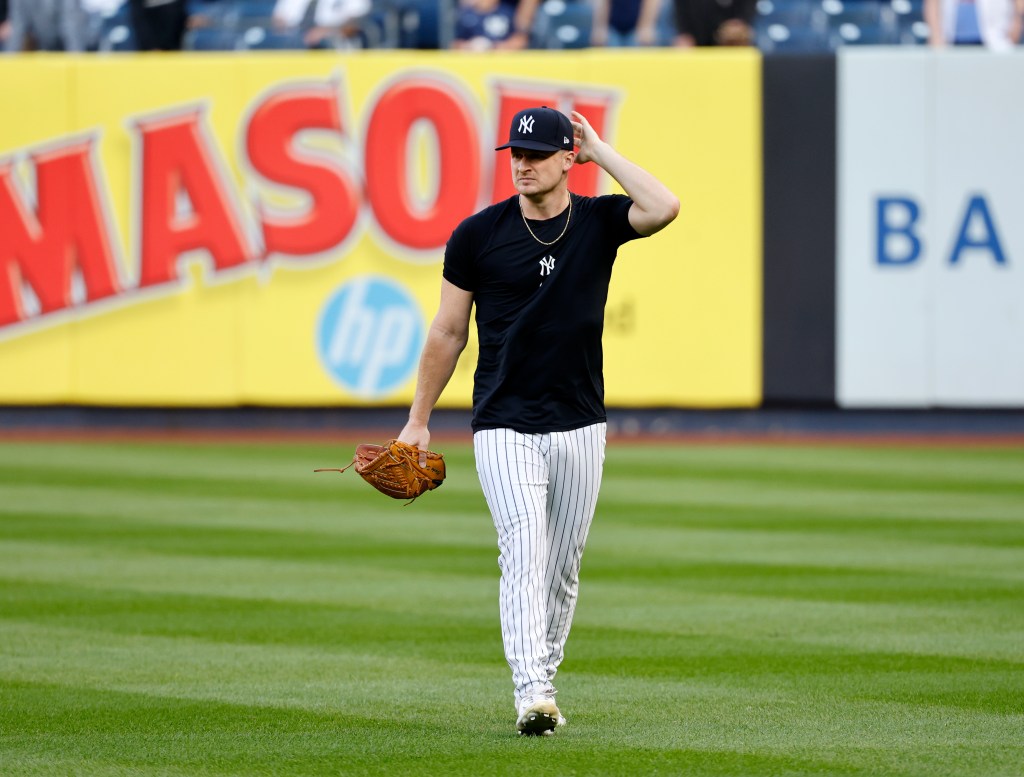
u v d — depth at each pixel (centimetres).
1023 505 4059
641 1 6712
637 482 4562
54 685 2072
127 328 6034
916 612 2639
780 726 1838
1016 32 6662
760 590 2858
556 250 1752
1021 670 2181
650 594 2820
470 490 4375
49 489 4350
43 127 5997
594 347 1788
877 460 5184
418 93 5944
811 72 5919
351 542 3431
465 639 2411
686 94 5941
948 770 1628
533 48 6756
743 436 6022
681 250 5966
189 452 5384
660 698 2002
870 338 5950
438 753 1702
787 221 5947
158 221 6006
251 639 2405
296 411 6116
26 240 6012
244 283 6009
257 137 5969
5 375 6038
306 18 6731
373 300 5997
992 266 5922
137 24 6631
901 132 5912
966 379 5947
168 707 1942
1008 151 5906
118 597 2766
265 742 1758
